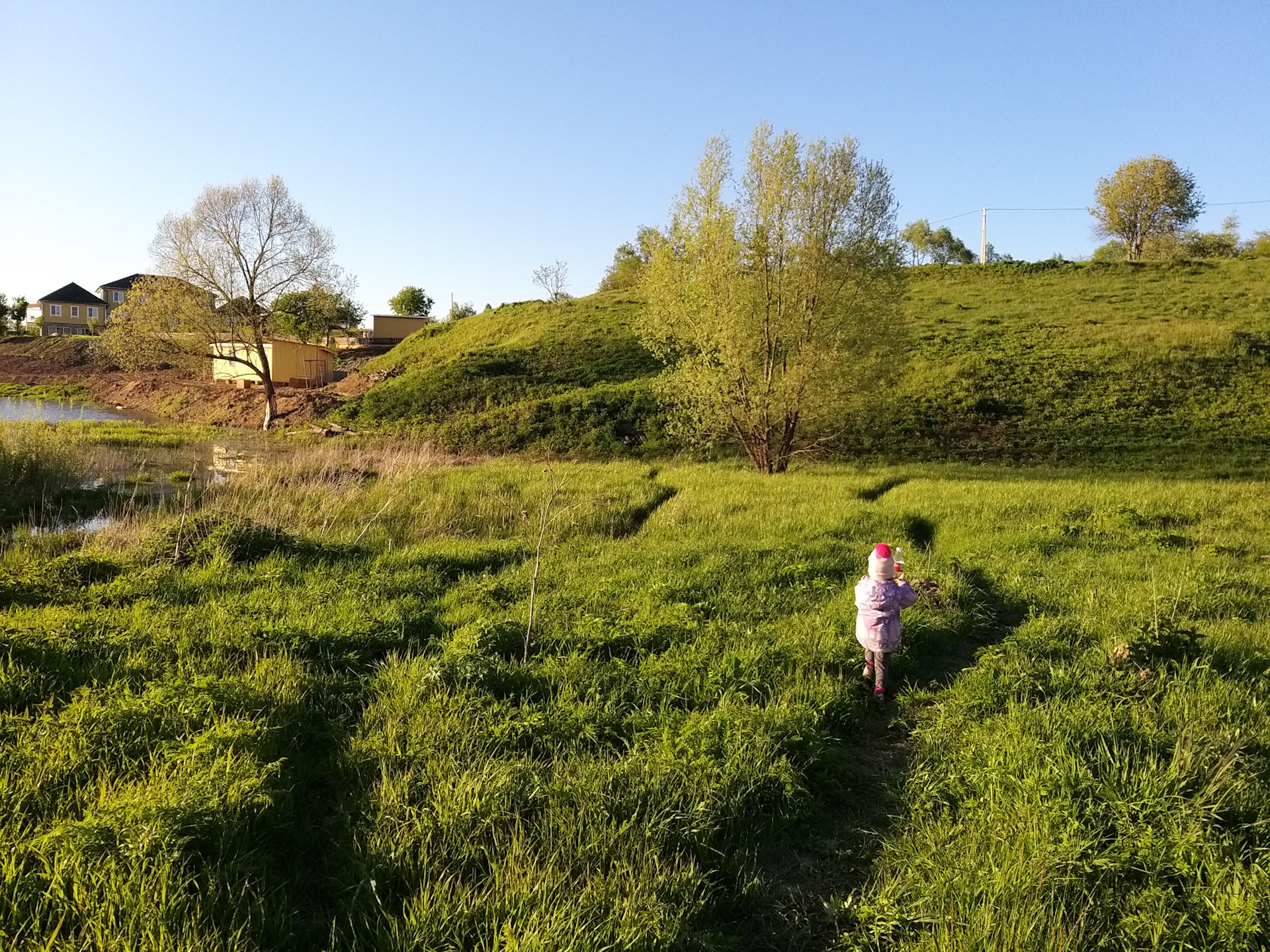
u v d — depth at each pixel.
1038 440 26.70
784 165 18.78
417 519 13.04
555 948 3.04
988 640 7.59
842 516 13.08
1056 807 3.98
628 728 5.16
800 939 3.53
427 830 3.83
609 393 33.47
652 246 20.70
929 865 3.75
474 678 5.63
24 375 58.22
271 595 7.91
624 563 9.82
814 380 19.55
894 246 19.73
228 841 3.54
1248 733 4.93
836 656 6.55
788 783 4.46
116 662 5.66
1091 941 3.22
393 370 48.44
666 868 3.67
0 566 8.88
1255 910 3.17
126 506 14.13
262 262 38.44
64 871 3.18
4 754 4.18
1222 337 32.19
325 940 3.25
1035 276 50.75
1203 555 10.54
